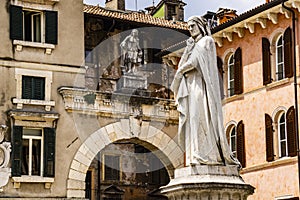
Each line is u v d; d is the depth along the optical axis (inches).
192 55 719.1
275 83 1715.1
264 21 1740.9
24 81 1744.6
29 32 1774.1
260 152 1747.0
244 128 1803.6
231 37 1847.9
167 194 722.8
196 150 708.7
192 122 713.0
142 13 2361.0
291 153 1647.4
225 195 695.1
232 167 708.7
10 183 1680.6
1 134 954.7
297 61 1662.2
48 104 1744.6
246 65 1807.3
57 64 1779.0
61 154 1744.6
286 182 1657.2
